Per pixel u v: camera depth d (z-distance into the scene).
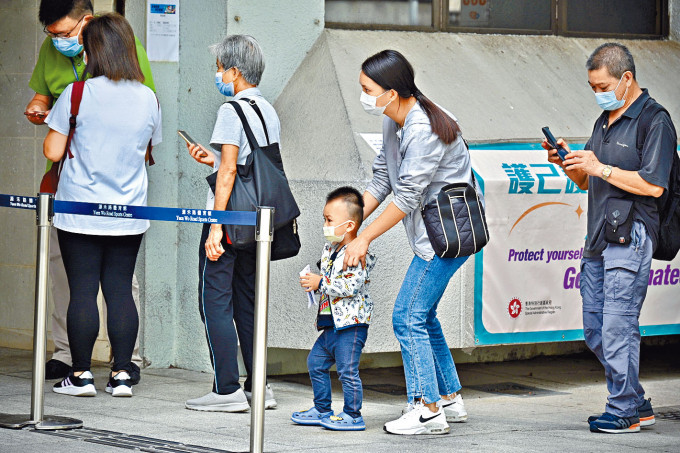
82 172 9.21
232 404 8.88
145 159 9.59
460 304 10.25
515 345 12.69
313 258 10.20
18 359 11.41
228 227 8.48
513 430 8.47
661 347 13.74
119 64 9.22
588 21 13.23
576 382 11.35
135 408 8.98
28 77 11.75
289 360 11.16
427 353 8.15
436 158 7.84
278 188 8.64
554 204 10.65
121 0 10.98
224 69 8.92
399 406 9.59
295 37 11.14
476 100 11.34
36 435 7.66
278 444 7.67
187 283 10.96
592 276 8.59
